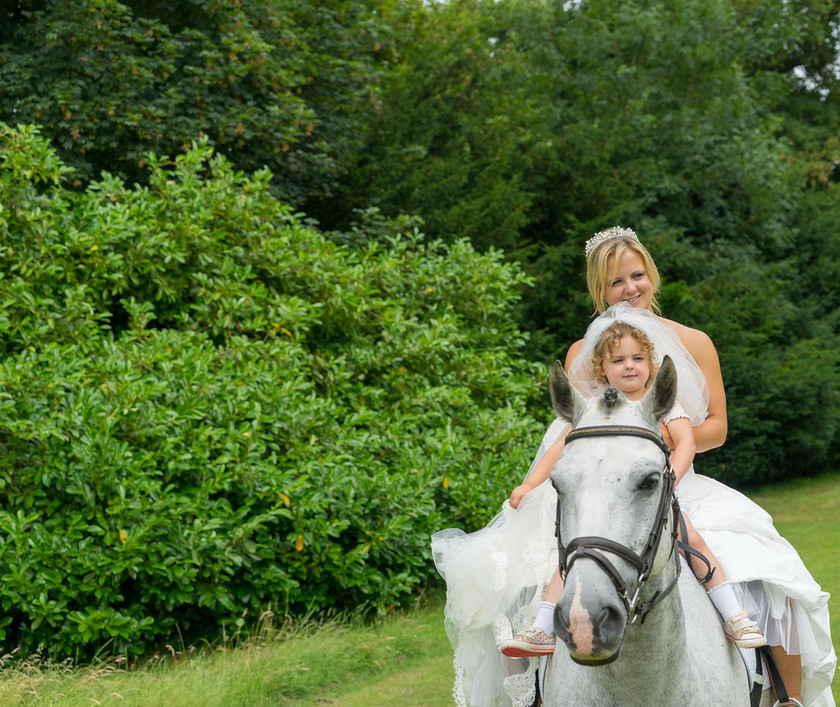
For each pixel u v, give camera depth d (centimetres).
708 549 279
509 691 290
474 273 983
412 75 1432
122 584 633
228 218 840
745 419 1528
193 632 666
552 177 1508
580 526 206
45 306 693
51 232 717
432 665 617
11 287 671
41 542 572
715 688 246
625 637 225
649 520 212
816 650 294
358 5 1357
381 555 745
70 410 603
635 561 206
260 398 702
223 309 769
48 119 1022
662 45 1764
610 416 227
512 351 1041
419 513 730
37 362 643
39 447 602
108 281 753
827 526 1180
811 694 308
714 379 321
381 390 811
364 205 1280
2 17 1101
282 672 566
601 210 1492
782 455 1655
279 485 664
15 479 602
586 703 238
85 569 579
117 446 606
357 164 1327
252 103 1109
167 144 1062
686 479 317
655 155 1669
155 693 516
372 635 655
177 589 622
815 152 2205
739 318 1587
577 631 190
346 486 696
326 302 838
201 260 787
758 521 307
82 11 1009
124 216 759
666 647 228
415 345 848
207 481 648
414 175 1294
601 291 335
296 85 1183
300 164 1170
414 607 755
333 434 745
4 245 708
